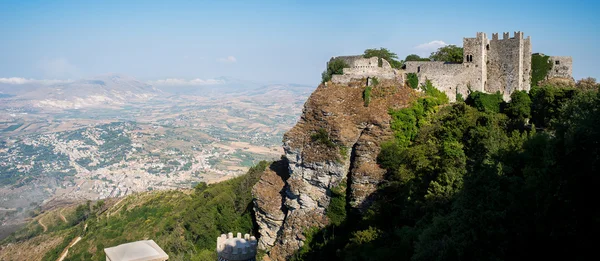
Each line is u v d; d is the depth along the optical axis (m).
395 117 93.62
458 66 100.38
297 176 97.94
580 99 74.06
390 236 72.19
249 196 127.50
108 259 68.50
